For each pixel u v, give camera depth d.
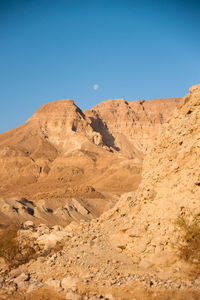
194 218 14.70
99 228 19.89
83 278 14.87
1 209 93.19
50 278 15.45
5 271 18.64
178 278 13.38
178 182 15.91
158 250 15.03
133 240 16.28
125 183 183.38
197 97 17.56
